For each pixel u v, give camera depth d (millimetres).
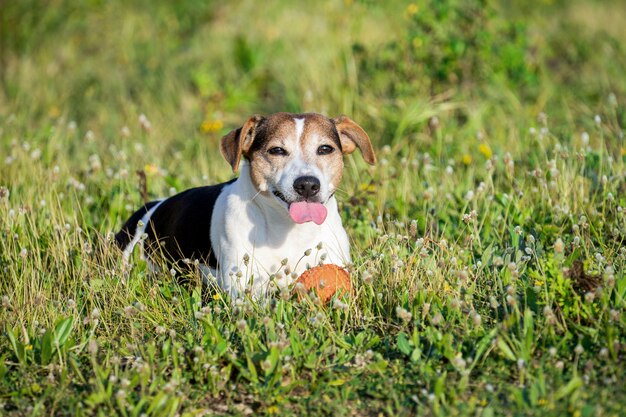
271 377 6215
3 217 8797
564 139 11250
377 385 6152
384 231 8766
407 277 7297
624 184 9195
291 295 7273
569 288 6750
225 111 14469
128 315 6953
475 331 6520
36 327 7105
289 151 7516
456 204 9414
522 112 12609
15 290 7633
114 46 17266
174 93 14984
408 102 12383
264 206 7742
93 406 5926
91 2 18078
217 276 8094
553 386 5922
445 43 12852
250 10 17984
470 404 5695
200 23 17781
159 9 18156
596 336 6352
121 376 6293
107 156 11914
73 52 17062
